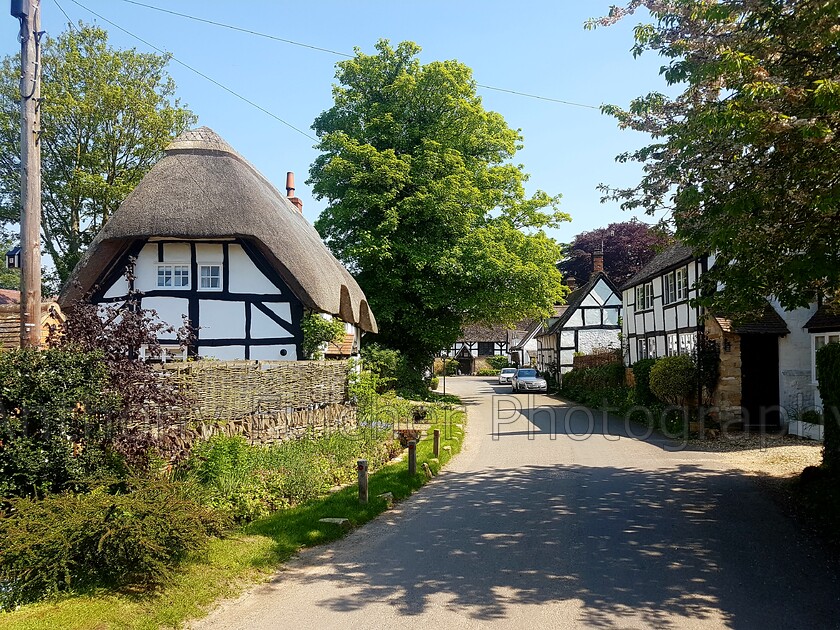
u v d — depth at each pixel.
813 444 14.86
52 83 27.61
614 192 9.40
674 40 8.03
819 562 6.63
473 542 7.52
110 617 5.13
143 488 6.60
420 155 27.28
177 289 16.94
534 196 31.61
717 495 9.88
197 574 6.21
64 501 6.07
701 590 5.86
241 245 17.05
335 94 29.59
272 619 5.34
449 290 27.23
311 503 9.07
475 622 5.19
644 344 27.52
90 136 28.97
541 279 27.75
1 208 28.75
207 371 10.59
